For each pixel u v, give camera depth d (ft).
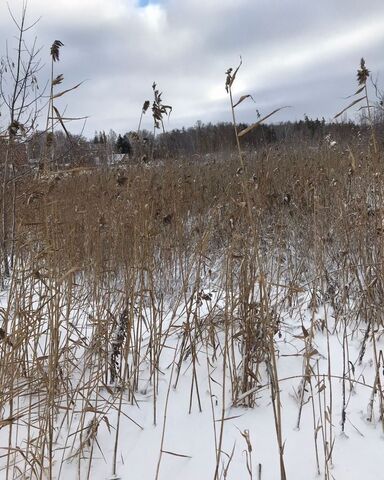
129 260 10.57
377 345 10.57
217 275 14.64
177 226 14.24
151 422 8.43
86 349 9.25
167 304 13.60
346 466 7.00
